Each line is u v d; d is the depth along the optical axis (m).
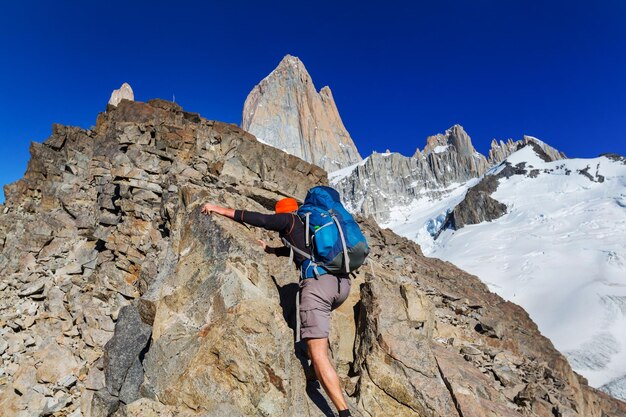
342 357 9.18
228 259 7.17
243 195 14.84
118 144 17.41
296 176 18.88
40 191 18.48
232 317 6.64
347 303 10.16
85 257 14.59
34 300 13.67
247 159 17.61
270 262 8.69
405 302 9.72
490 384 10.29
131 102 18.70
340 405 5.60
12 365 11.77
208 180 15.16
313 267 5.96
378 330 8.38
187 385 6.52
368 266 14.20
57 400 10.66
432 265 27.05
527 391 10.74
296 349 7.23
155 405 6.54
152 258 13.15
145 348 8.68
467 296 22.20
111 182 15.28
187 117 18.55
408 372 7.82
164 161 15.76
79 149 19.09
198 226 7.95
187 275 7.60
